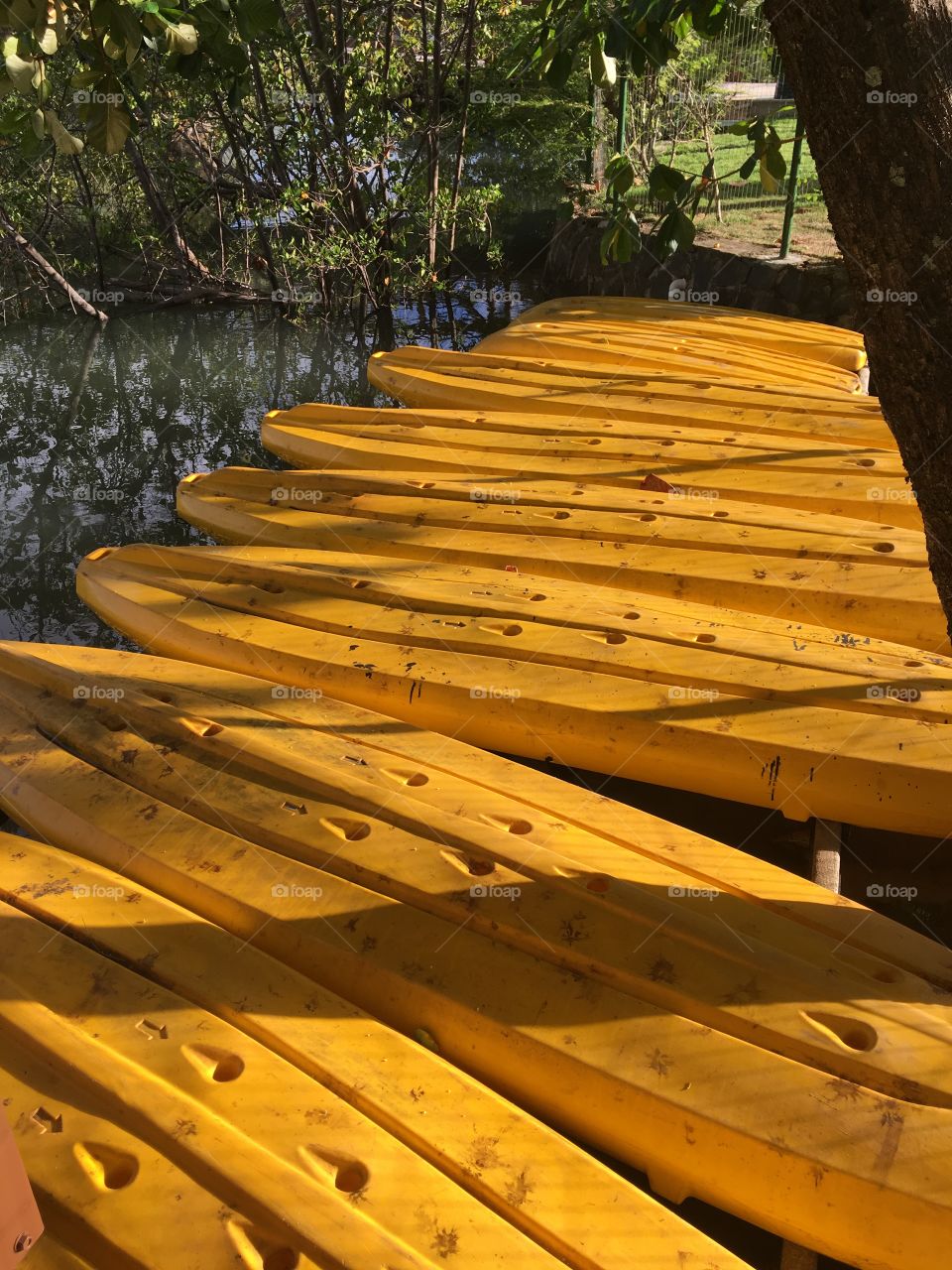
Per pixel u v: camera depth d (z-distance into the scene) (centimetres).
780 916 215
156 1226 151
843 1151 169
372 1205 156
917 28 124
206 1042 182
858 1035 187
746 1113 176
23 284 1102
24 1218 121
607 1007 194
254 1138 164
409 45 1106
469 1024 195
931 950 209
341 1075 180
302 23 1045
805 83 133
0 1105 116
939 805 253
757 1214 175
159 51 286
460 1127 173
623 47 274
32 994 191
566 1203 163
